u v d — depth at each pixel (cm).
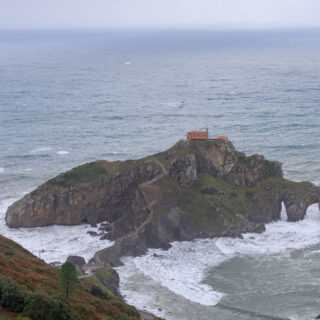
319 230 12788
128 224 12588
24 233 12812
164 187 12838
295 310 9350
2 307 5309
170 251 11794
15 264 7281
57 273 7594
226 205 12900
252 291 10088
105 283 9844
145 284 10362
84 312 6069
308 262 11250
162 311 9362
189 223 12419
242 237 12406
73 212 13150
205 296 9919
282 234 12594
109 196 13300
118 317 6488
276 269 10962
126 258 11400
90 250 11888
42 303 5244
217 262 11338
